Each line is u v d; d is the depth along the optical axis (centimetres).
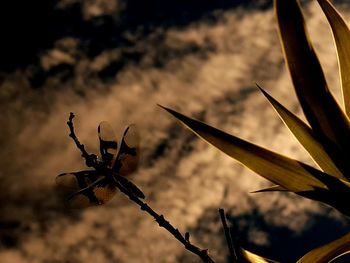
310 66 65
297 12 64
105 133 58
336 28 66
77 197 57
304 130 67
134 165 59
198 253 56
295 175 65
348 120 65
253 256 63
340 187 63
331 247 60
